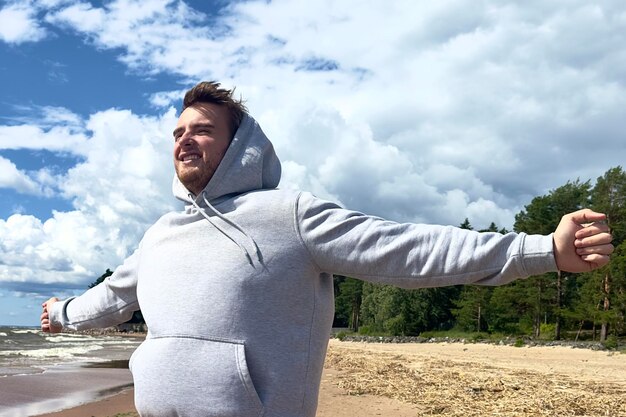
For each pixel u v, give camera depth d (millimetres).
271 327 2047
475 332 58969
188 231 2238
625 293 43469
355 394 11594
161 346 2115
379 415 9305
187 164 2279
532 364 21406
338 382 13883
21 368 23109
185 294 2125
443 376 15133
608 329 46875
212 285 2086
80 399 14281
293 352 2061
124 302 2703
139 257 2547
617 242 47875
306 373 2086
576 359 25125
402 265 1947
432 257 1905
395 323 61750
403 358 24641
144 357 2174
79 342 59000
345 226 2045
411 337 54781
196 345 2051
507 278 1831
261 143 2314
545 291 50406
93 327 2809
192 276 2137
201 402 2002
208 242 2170
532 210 54281
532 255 1776
